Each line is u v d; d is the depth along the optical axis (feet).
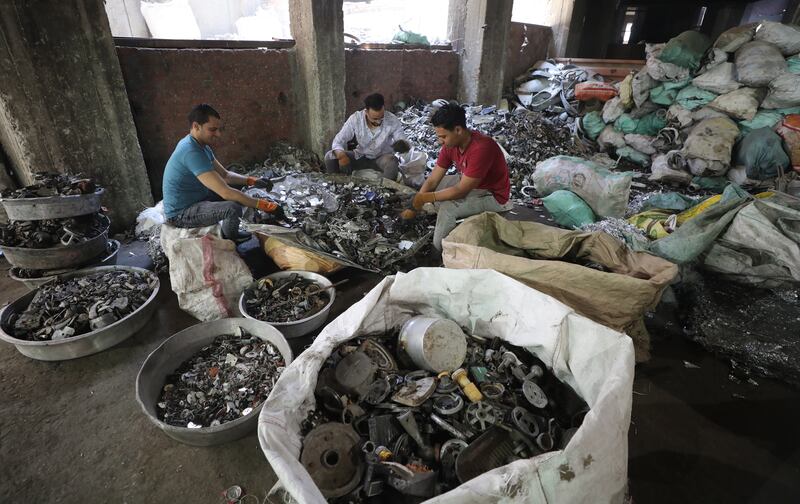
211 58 14.26
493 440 4.77
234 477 5.66
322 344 5.35
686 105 16.98
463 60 23.15
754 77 15.01
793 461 5.98
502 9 21.93
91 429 6.31
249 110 15.85
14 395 6.86
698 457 6.02
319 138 17.24
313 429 4.70
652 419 6.63
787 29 15.02
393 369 5.78
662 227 10.09
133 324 8.09
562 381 5.51
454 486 4.45
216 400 6.40
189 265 8.47
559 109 22.99
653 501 5.42
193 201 10.12
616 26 42.86
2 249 8.69
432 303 6.40
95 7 10.39
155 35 29.63
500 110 21.84
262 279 9.00
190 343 7.15
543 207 15.14
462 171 10.40
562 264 6.86
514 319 5.82
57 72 10.24
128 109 11.71
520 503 3.59
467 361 5.96
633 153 19.11
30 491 5.45
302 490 3.60
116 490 5.48
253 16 35.06
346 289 10.09
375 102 13.26
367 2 37.58
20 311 7.98
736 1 37.37
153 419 5.57
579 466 3.76
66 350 7.32
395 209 12.06
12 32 9.42
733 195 9.12
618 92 20.70
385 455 4.52
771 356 7.33
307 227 10.35
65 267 9.14
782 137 14.56
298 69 16.65
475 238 7.95
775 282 8.41
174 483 5.57
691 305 8.57
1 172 10.98
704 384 7.32
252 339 7.41
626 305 6.64
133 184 12.41
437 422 5.00
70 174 10.81
